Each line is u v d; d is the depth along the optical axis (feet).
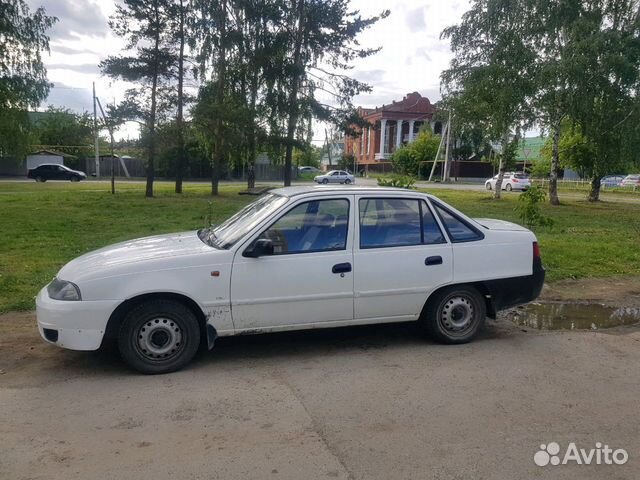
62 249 33.47
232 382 13.89
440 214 16.89
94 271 14.15
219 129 80.89
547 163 154.10
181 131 81.25
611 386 13.76
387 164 246.68
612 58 62.18
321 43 79.00
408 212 16.62
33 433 11.10
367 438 10.96
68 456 10.21
